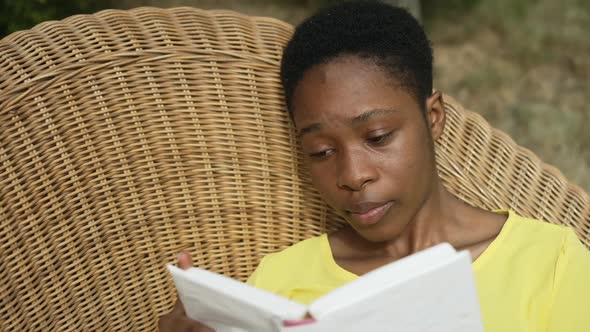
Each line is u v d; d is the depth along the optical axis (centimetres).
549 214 164
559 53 352
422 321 112
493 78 337
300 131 147
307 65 144
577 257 147
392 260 157
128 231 163
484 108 321
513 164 167
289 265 163
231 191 167
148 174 163
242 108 165
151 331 166
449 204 158
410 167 143
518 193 165
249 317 114
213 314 124
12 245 152
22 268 153
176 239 167
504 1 381
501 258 151
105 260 162
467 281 112
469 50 354
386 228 146
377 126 140
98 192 160
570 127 310
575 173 291
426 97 152
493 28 368
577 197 164
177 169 164
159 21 163
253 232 170
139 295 165
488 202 165
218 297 117
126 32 161
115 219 162
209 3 356
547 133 308
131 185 162
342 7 148
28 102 152
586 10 378
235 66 163
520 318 143
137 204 163
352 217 146
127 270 164
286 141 167
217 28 165
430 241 156
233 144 165
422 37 154
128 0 341
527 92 330
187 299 127
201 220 167
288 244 171
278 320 107
